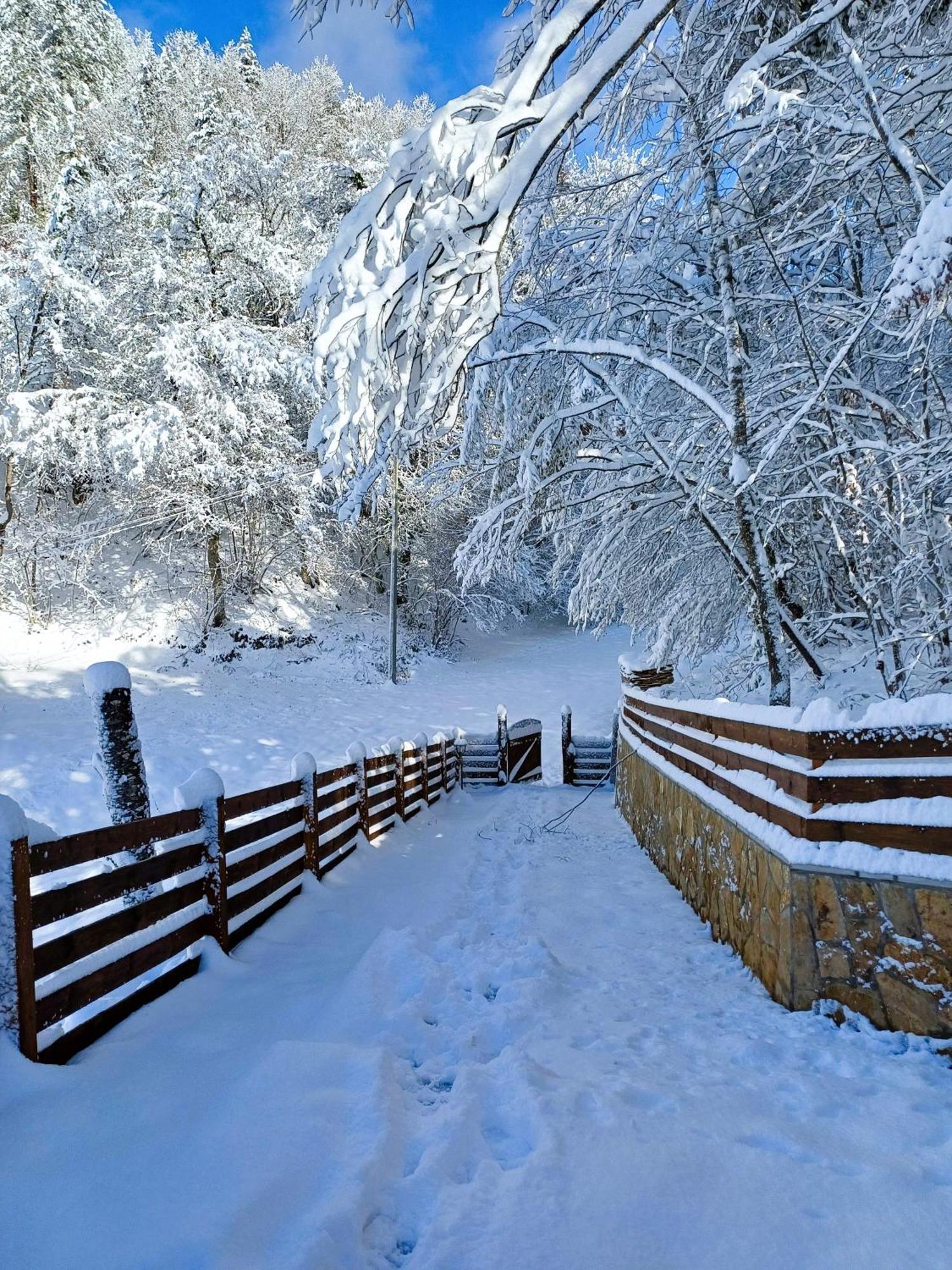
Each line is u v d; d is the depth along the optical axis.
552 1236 1.81
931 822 2.81
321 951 4.57
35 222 25.92
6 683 17.52
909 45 5.02
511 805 12.28
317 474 3.11
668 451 7.69
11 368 20.70
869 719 3.06
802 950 3.31
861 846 3.10
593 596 11.39
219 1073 2.76
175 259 22.17
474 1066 2.77
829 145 5.77
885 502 6.71
